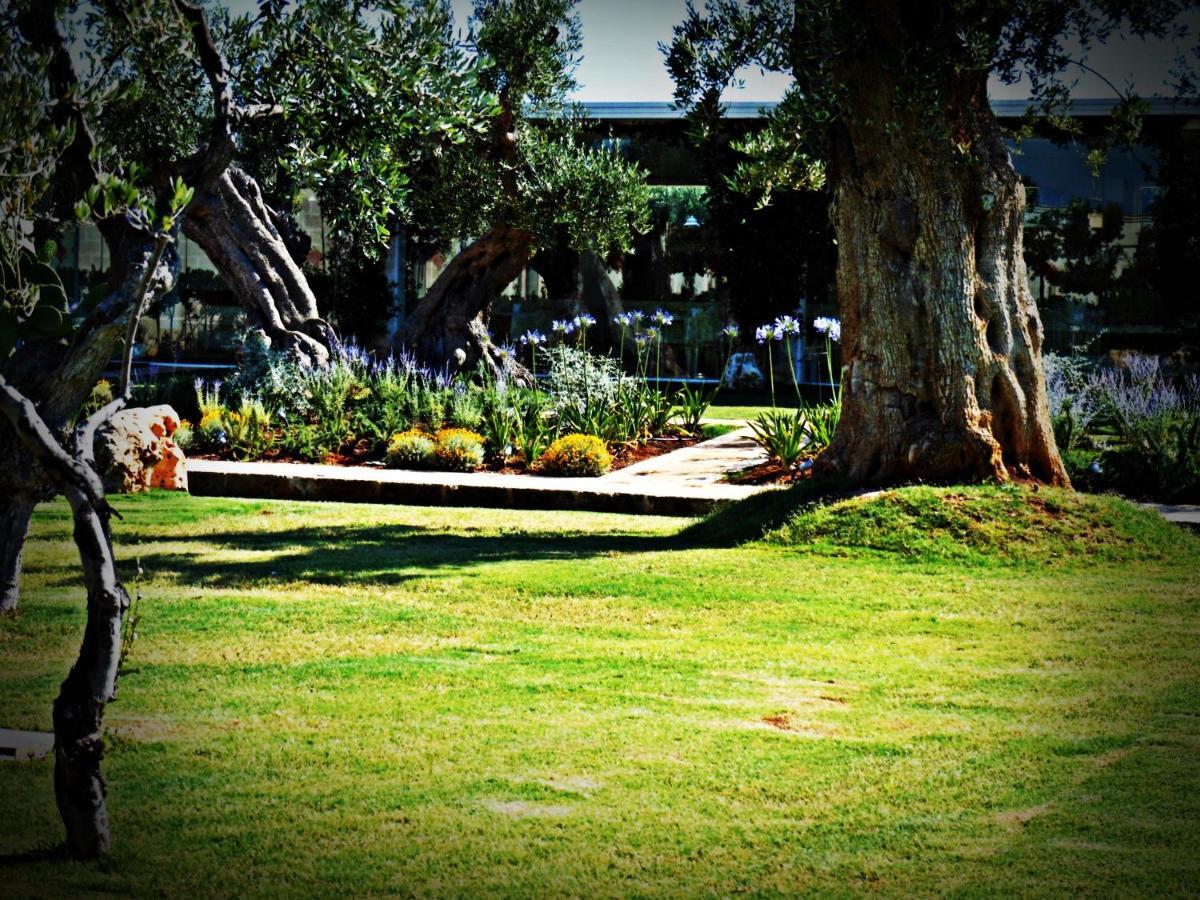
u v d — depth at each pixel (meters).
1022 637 7.55
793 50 11.29
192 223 20.62
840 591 8.78
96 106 6.44
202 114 16.88
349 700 6.12
